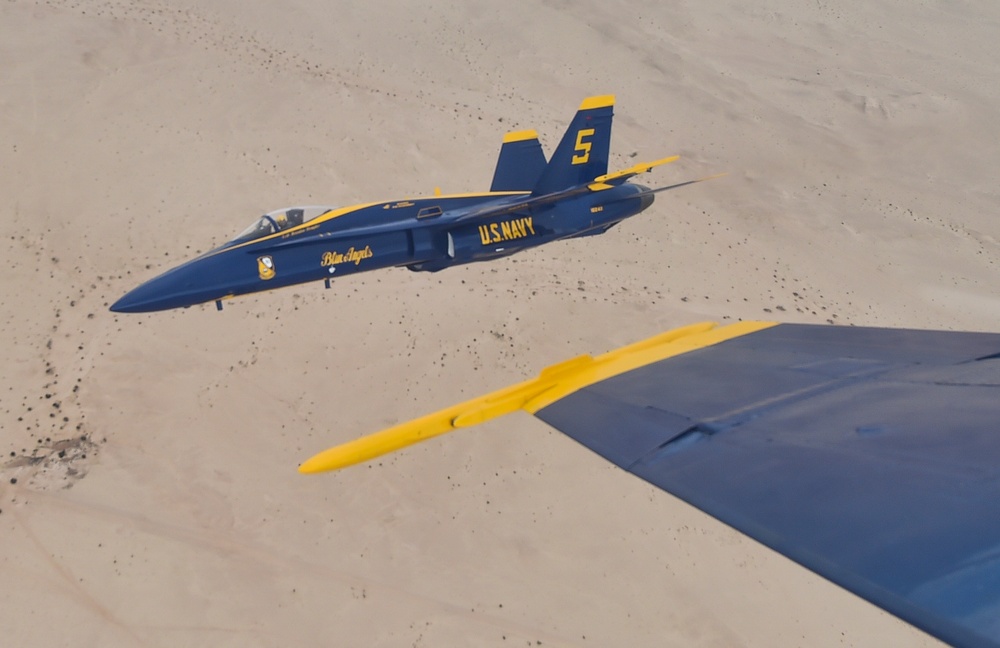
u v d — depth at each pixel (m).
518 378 30.16
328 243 21.05
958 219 45.25
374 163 41.66
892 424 4.42
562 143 24.42
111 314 31.44
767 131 50.53
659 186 44.38
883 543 3.13
